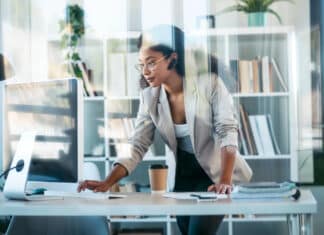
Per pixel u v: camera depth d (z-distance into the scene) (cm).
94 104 374
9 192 218
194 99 306
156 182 243
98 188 239
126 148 368
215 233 259
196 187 293
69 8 379
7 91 234
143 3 372
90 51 378
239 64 365
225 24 370
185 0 370
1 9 387
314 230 358
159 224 348
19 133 229
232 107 316
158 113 298
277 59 368
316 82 365
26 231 252
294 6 368
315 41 366
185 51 364
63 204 201
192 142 297
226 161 281
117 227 346
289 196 202
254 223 355
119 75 372
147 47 367
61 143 217
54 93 219
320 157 362
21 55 385
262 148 363
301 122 364
